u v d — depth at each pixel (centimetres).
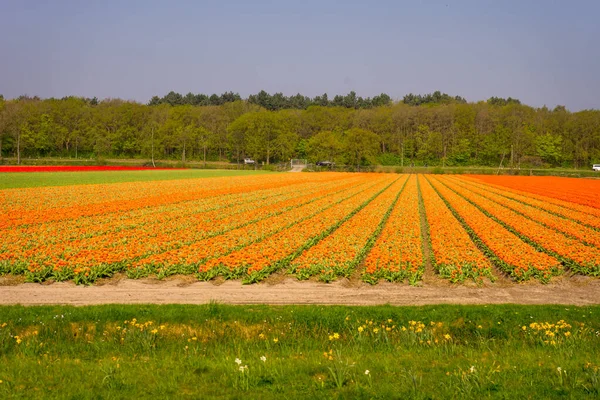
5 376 1122
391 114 18475
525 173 12950
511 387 1073
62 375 1142
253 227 3416
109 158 15388
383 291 2078
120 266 2327
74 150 15838
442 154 17025
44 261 2308
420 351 1373
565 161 16138
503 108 18362
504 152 15250
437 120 17575
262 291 2047
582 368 1193
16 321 1564
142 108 16812
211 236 3155
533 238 3100
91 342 1441
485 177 11181
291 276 2284
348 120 19125
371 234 3175
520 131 15350
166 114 17825
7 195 5119
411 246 2797
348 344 1434
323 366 1204
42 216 3738
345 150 14662
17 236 2948
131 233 3159
